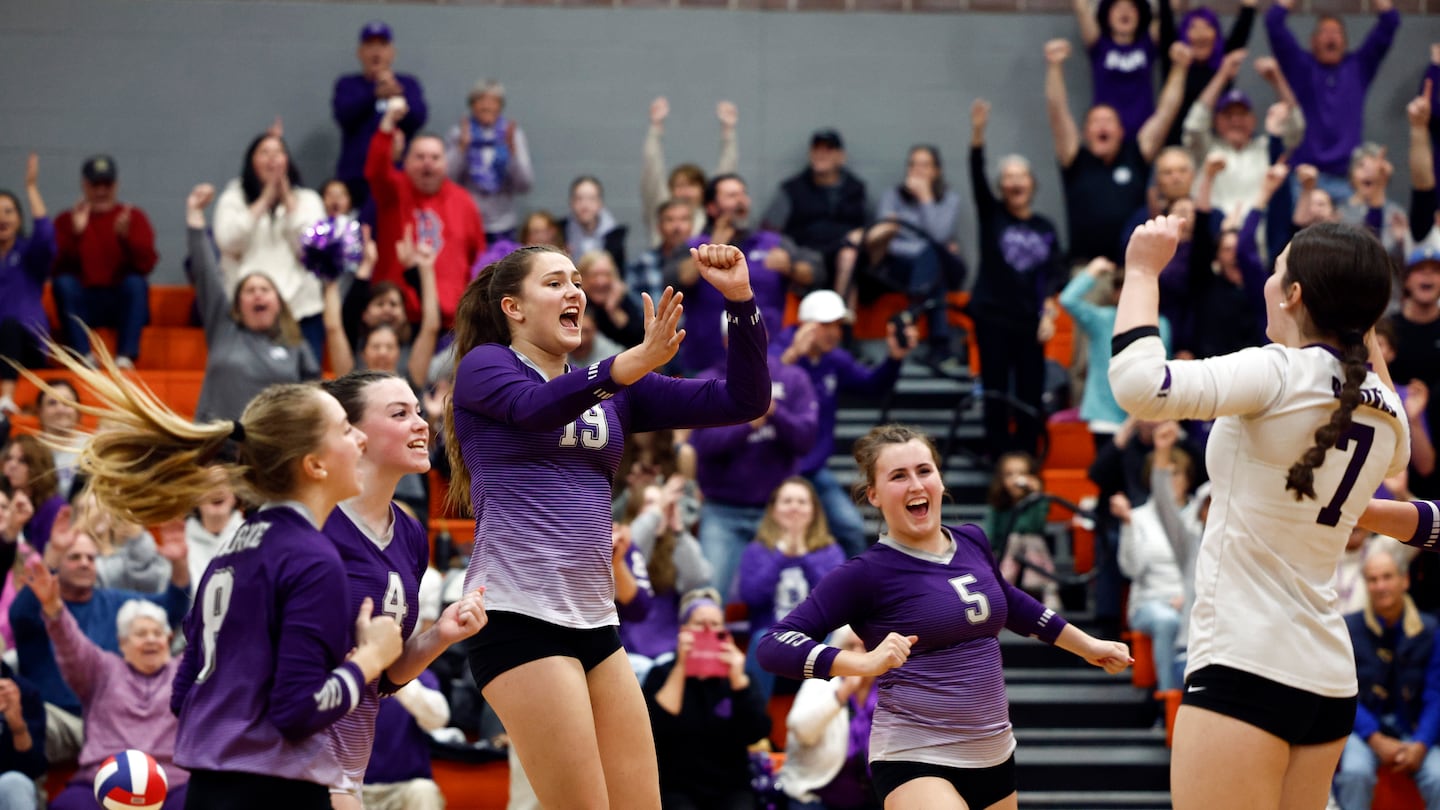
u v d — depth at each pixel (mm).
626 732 5879
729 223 15406
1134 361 5285
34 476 12672
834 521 13812
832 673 6398
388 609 5629
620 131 19719
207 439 5301
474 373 5746
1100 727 12672
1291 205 16922
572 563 5777
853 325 17453
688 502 13234
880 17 19922
